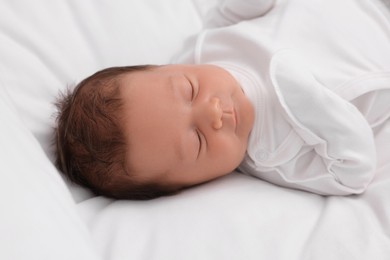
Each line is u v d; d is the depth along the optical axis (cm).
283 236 84
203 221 86
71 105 101
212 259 79
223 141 96
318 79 103
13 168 60
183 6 132
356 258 80
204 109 94
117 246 81
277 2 122
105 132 97
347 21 112
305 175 101
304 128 97
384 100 104
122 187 101
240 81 105
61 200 66
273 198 95
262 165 103
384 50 108
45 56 108
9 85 101
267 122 101
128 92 97
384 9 122
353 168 97
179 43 126
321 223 88
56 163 105
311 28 112
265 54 106
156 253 79
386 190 95
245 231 84
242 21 123
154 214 90
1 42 104
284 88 98
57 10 113
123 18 120
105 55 116
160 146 95
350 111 97
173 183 100
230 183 102
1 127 67
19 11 109
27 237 52
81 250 57
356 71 104
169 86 97
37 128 102
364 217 89
